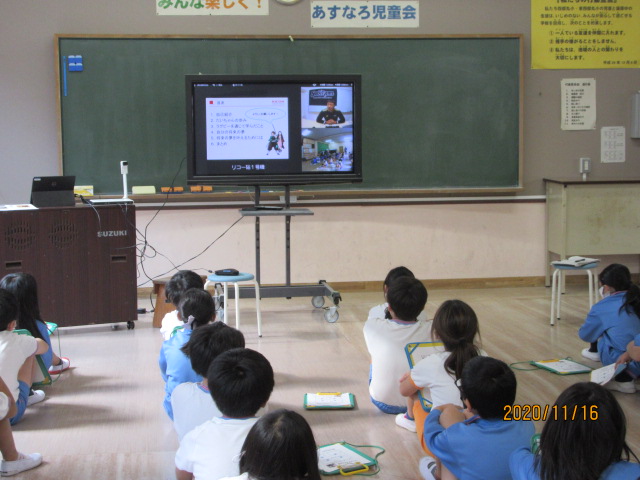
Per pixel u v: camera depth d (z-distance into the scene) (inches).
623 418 60.2
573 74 244.4
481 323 196.7
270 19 229.5
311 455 56.2
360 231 241.8
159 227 232.1
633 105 245.1
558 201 236.7
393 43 233.5
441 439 82.1
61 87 221.0
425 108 237.0
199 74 223.5
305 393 139.9
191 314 121.0
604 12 242.8
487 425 80.2
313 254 240.8
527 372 151.5
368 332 126.1
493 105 239.5
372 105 234.8
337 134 208.5
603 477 60.0
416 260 244.7
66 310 183.8
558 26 241.9
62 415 129.1
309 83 205.8
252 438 56.2
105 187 226.1
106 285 186.9
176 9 225.8
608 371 134.7
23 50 220.7
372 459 106.7
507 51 238.1
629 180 232.5
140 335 185.6
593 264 190.7
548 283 249.3
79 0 221.8
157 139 227.1
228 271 180.2
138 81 224.2
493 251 247.6
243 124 205.3
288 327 193.6
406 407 126.1
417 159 238.7
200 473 76.5
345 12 231.9
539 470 64.8
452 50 235.9
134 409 132.1
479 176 241.8
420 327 124.7
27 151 224.1
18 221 177.5
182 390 96.6
